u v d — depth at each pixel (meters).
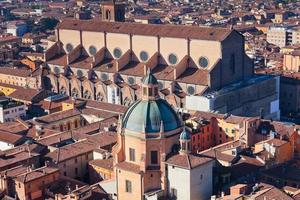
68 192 196.75
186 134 184.62
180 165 181.38
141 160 187.00
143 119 187.75
